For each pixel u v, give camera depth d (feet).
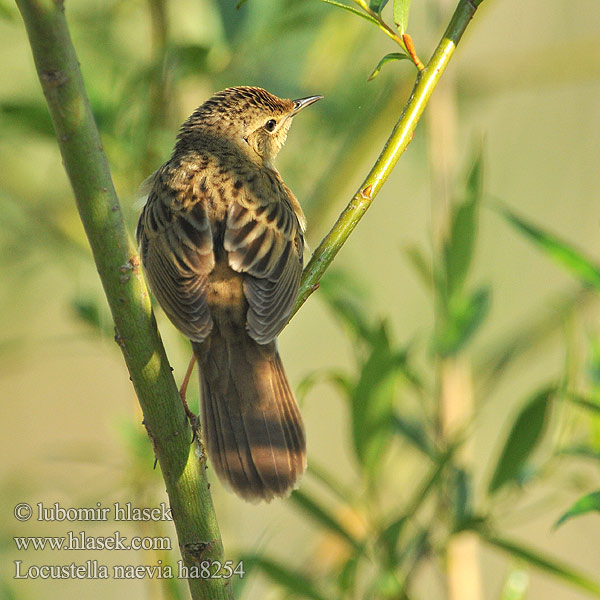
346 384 29.71
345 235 24.56
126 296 20.43
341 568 31.19
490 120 50.67
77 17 37.29
